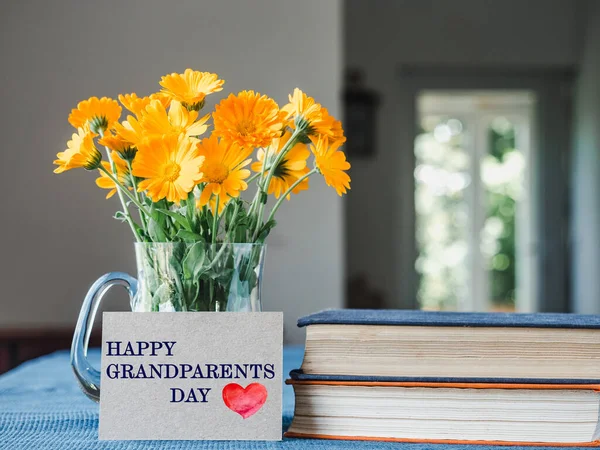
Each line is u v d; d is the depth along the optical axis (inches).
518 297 201.0
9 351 112.7
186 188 21.8
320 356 23.9
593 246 179.3
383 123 196.5
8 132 119.3
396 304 195.9
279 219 121.6
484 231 201.5
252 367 24.1
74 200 119.9
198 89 24.5
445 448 22.6
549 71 195.6
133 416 23.9
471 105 201.2
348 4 197.2
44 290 119.4
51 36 120.3
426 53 197.2
